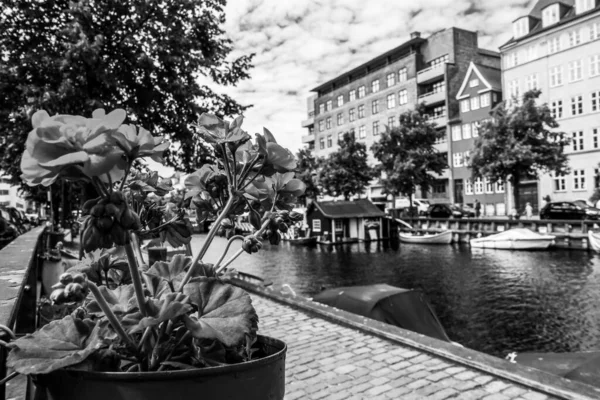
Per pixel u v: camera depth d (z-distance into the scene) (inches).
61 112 357.7
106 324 29.5
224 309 30.5
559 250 1042.1
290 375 184.4
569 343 415.8
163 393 25.0
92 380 25.1
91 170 23.0
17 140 363.9
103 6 386.9
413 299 297.6
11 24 381.1
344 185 1560.0
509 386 165.5
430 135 1450.5
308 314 287.7
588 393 152.3
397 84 2207.2
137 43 400.5
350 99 2509.8
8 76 365.7
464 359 189.5
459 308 573.3
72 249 324.8
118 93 401.1
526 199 1640.0
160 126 445.4
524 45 1631.4
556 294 616.7
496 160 1191.6
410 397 159.9
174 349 30.2
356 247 1336.1
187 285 31.7
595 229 1024.9
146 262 47.5
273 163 34.0
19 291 53.0
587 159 1457.9
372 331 239.1
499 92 1772.9
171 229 39.8
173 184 42.7
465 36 2049.7
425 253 1146.0
